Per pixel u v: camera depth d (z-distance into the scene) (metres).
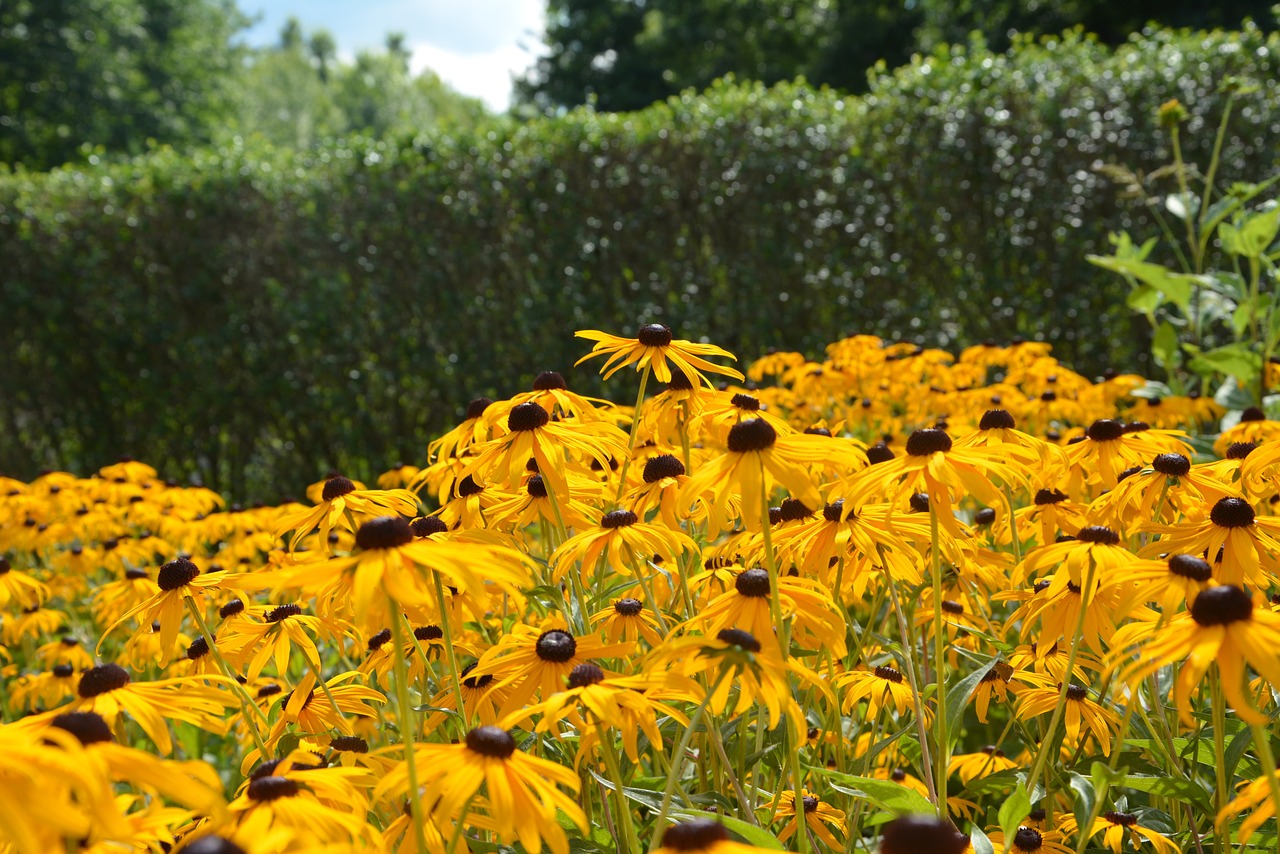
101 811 0.97
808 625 1.57
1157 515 1.87
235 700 1.42
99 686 1.32
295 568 1.20
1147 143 6.78
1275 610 1.64
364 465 7.95
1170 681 1.92
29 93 19.62
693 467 2.39
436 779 1.20
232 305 7.98
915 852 0.91
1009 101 7.00
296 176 7.94
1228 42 6.91
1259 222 4.02
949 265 7.06
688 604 1.84
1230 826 1.52
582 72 23.33
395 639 1.18
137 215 8.19
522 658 1.53
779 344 7.08
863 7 20.23
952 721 1.57
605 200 7.45
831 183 7.13
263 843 1.03
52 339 8.30
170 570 1.89
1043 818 1.96
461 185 7.60
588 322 7.35
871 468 1.69
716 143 7.23
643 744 1.81
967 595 2.29
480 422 2.11
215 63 24.02
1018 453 1.70
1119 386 4.09
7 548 4.11
